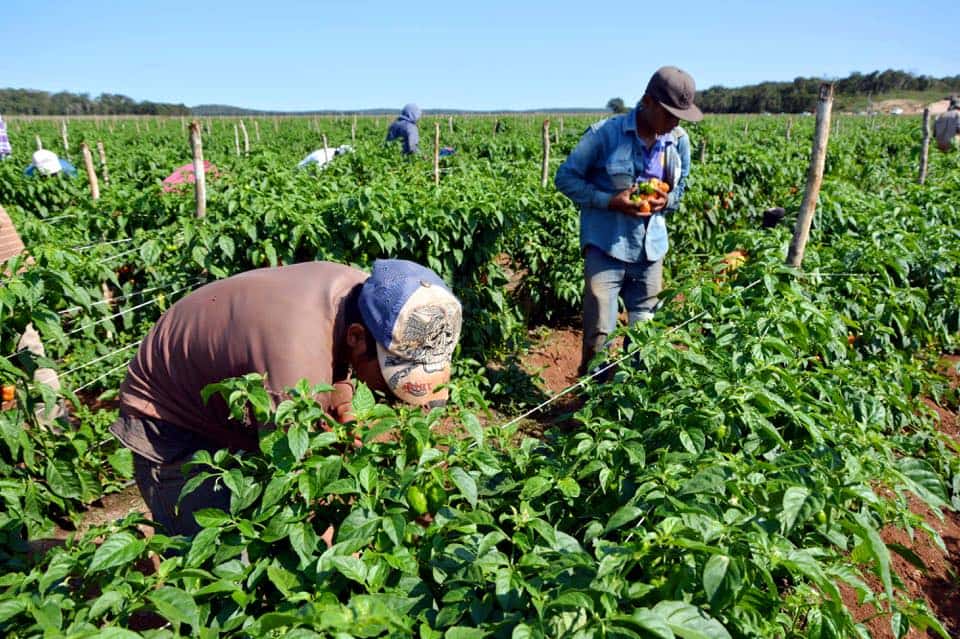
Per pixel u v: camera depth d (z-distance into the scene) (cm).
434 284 251
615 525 225
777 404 295
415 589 212
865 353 526
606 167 529
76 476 429
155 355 268
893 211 743
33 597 196
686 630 179
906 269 553
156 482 279
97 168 1633
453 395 260
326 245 606
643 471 271
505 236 720
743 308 423
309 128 3919
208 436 278
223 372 250
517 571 207
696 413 296
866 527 233
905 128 2994
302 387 227
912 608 262
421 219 617
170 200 783
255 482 241
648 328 377
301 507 228
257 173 887
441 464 250
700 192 996
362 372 262
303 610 185
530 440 306
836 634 244
